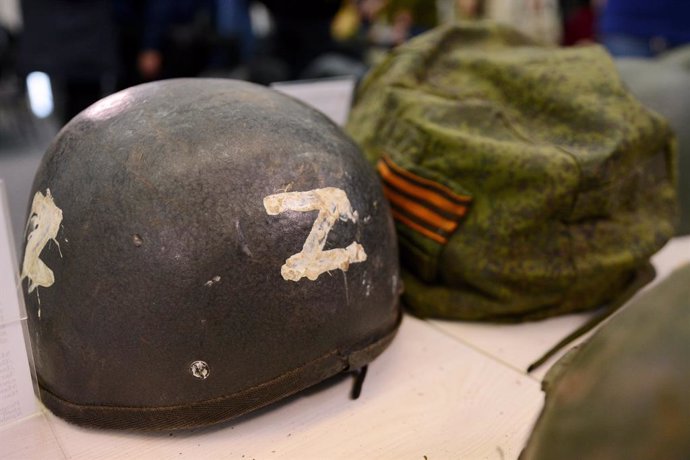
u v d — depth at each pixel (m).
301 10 1.76
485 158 0.74
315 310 0.60
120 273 0.56
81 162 0.59
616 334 0.42
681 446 0.35
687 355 0.37
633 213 0.81
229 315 0.57
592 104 0.77
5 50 2.33
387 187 0.82
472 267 0.77
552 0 2.04
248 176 0.58
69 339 0.59
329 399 0.67
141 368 0.58
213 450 0.59
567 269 0.76
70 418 0.61
